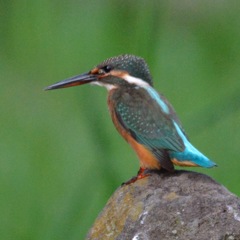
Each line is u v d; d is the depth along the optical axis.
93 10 17.56
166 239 9.04
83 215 13.15
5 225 14.08
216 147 14.91
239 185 14.45
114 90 11.28
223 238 8.92
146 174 10.13
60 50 17.14
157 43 14.34
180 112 16.02
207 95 16.27
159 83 16.25
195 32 17.06
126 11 17.33
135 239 9.16
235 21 17.42
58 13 17.62
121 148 14.77
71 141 15.23
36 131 15.60
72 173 14.88
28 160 15.16
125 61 11.29
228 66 17.02
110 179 12.92
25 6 17.70
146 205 9.34
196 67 16.69
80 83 11.54
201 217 9.07
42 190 14.72
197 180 9.73
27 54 17.14
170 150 10.51
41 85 16.39
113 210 9.57
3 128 15.68
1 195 14.58
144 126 10.79
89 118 13.75
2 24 17.55
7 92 16.25
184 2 17.00
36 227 13.99
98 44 17.20
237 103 13.24
